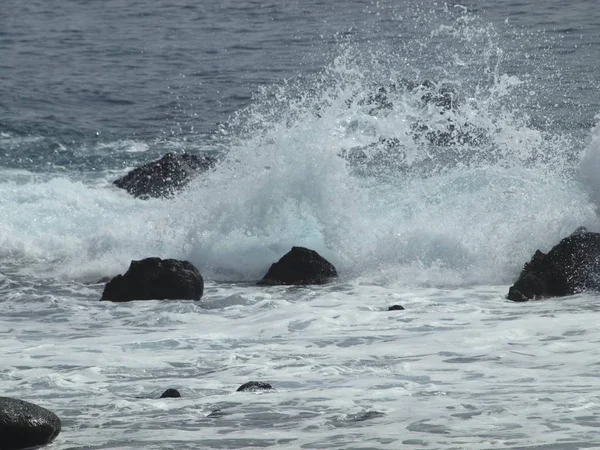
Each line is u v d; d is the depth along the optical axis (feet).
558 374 99.66
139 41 378.53
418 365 105.19
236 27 390.21
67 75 328.90
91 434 84.53
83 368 108.78
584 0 387.34
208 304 144.25
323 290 151.53
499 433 80.43
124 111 283.59
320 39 353.92
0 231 187.11
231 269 168.04
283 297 147.43
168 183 211.00
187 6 445.78
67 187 211.82
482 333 119.03
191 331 127.13
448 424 83.46
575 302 135.33
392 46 328.08
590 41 318.45
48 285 160.76
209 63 332.60
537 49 310.65
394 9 396.16
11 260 176.45
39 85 315.99
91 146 252.21
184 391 97.81
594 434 79.46
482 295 144.36
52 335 127.65
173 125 268.21
